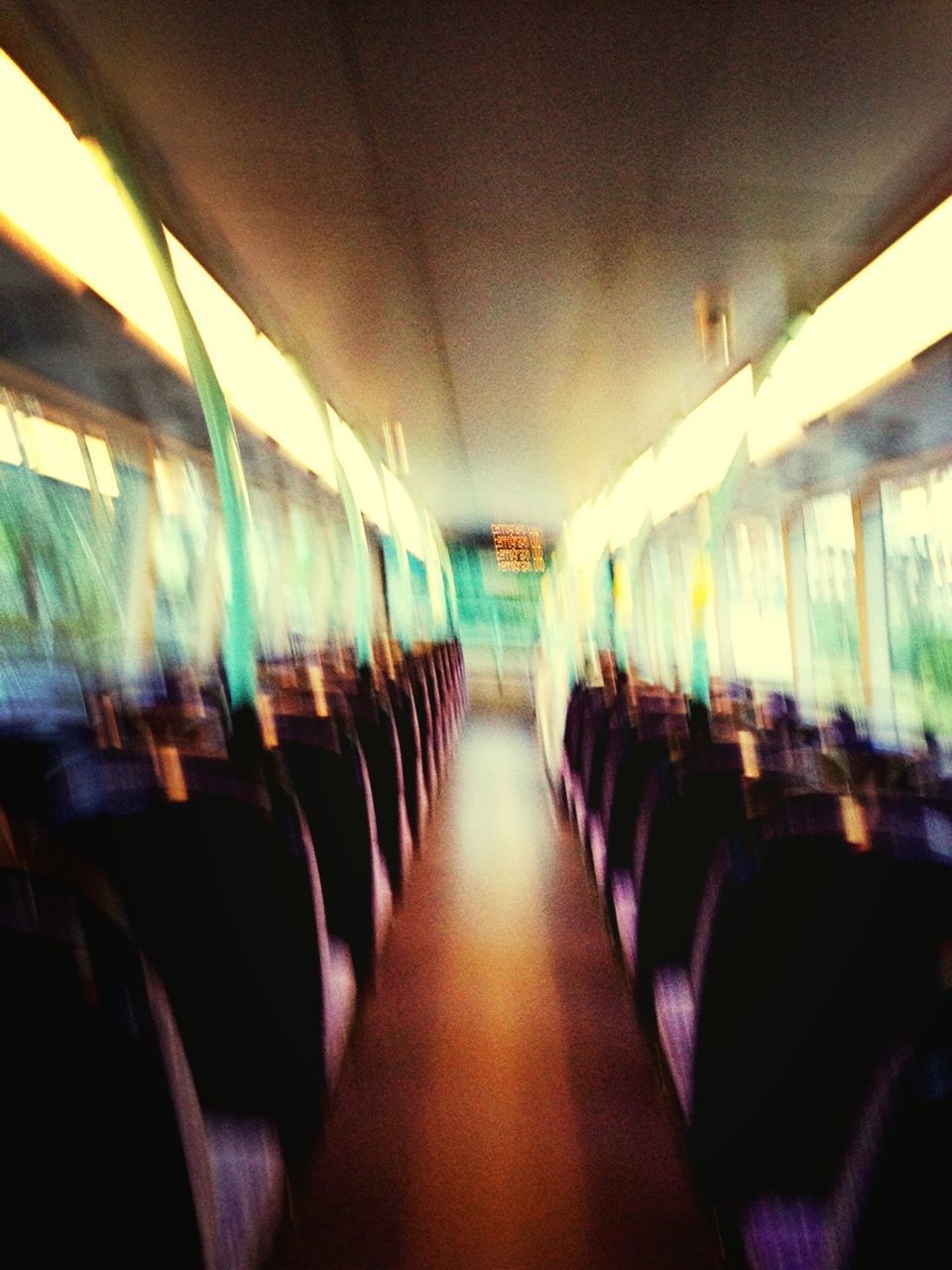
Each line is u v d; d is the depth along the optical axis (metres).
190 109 2.40
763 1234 1.61
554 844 6.04
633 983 3.05
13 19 2.01
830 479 5.21
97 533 4.83
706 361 4.59
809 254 3.20
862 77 2.21
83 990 0.96
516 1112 2.75
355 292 3.67
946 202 2.70
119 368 3.94
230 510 2.61
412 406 5.78
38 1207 1.03
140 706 4.08
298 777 2.61
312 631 8.85
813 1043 1.57
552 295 3.70
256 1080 1.92
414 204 2.93
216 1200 1.62
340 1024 2.54
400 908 4.32
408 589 7.39
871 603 4.80
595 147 2.57
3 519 4.15
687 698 4.13
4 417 4.13
